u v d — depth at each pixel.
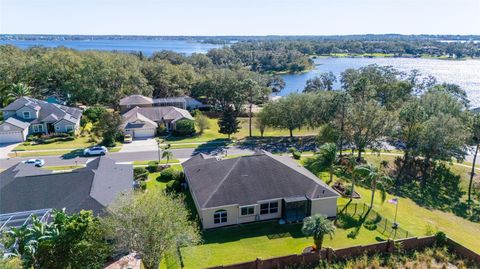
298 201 32.00
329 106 60.50
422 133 49.31
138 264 25.20
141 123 64.62
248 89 81.25
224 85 90.00
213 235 29.86
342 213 33.81
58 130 62.94
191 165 39.53
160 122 68.88
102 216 26.59
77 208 27.80
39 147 56.06
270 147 58.84
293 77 169.12
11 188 31.00
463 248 26.27
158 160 50.44
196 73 119.94
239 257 26.23
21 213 27.73
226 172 33.88
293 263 24.75
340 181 42.34
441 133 47.66
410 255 26.19
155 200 23.58
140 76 93.94
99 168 35.88
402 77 110.00
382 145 56.16
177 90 102.31
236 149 57.25
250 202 31.34
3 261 18.17
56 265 20.86
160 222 22.38
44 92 90.06
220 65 164.25
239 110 87.31
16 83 83.50
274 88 127.50
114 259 25.59
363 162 51.28
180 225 23.38
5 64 81.75
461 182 47.75
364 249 25.95
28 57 98.31
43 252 20.77
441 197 43.75
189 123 65.75
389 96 82.06
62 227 21.48
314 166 47.00
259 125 65.81
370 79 86.12
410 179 48.38
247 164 34.66
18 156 51.50
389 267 24.89
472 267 25.05
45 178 32.31
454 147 48.03
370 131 51.19
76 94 80.44
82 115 72.38
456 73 167.25
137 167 44.69
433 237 27.62
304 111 63.69
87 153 52.31
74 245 21.08
